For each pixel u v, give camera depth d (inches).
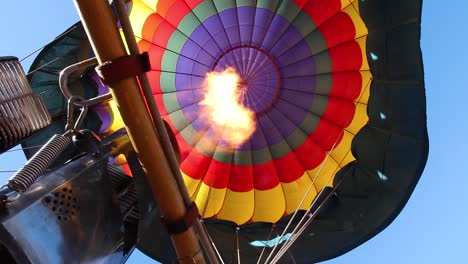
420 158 264.4
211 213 337.1
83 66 138.9
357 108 327.3
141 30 330.6
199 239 147.4
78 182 128.5
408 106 265.6
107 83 120.9
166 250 251.9
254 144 349.1
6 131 129.9
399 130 272.7
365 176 292.2
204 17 337.7
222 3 336.8
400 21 260.4
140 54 122.8
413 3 253.4
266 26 338.3
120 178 147.7
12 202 109.0
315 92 339.0
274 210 334.3
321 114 338.6
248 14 338.0
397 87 269.1
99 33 117.7
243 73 344.2
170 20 334.3
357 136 299.4
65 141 134.6
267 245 304.5
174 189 135.0
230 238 314.3
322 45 332.5
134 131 127.6
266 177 345.1
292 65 340.5
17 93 137.3
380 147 284.0
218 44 342.6
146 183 144.0
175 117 351.3
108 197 136.3
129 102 123.9
